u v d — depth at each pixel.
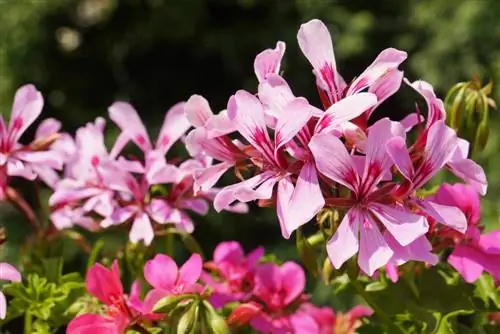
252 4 2.60
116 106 0.65
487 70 2.18
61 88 2.65
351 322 0.68
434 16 2.33
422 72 2.29
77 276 0.64
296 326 0.62
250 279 0.64
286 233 0.54
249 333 0.62
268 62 0.57
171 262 0.58
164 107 2.79
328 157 0.54
